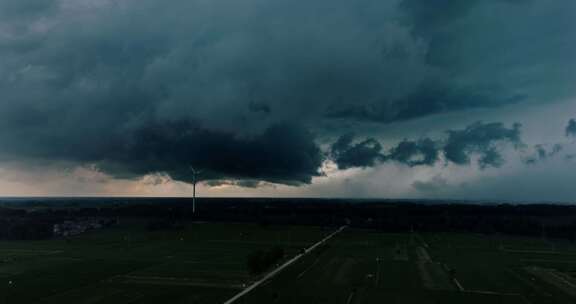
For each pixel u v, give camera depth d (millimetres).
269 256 192000
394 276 192500
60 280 182750
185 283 176500
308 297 155375
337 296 157250
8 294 160625
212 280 181875
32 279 185125
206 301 149500
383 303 149750
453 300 155000
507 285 178000
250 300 150625
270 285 173125
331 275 192875
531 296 161500
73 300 152250
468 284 179000
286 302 149000
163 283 176500
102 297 156000
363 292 163750
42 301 151625
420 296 159500
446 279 188125
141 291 163625
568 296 162125
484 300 155375
